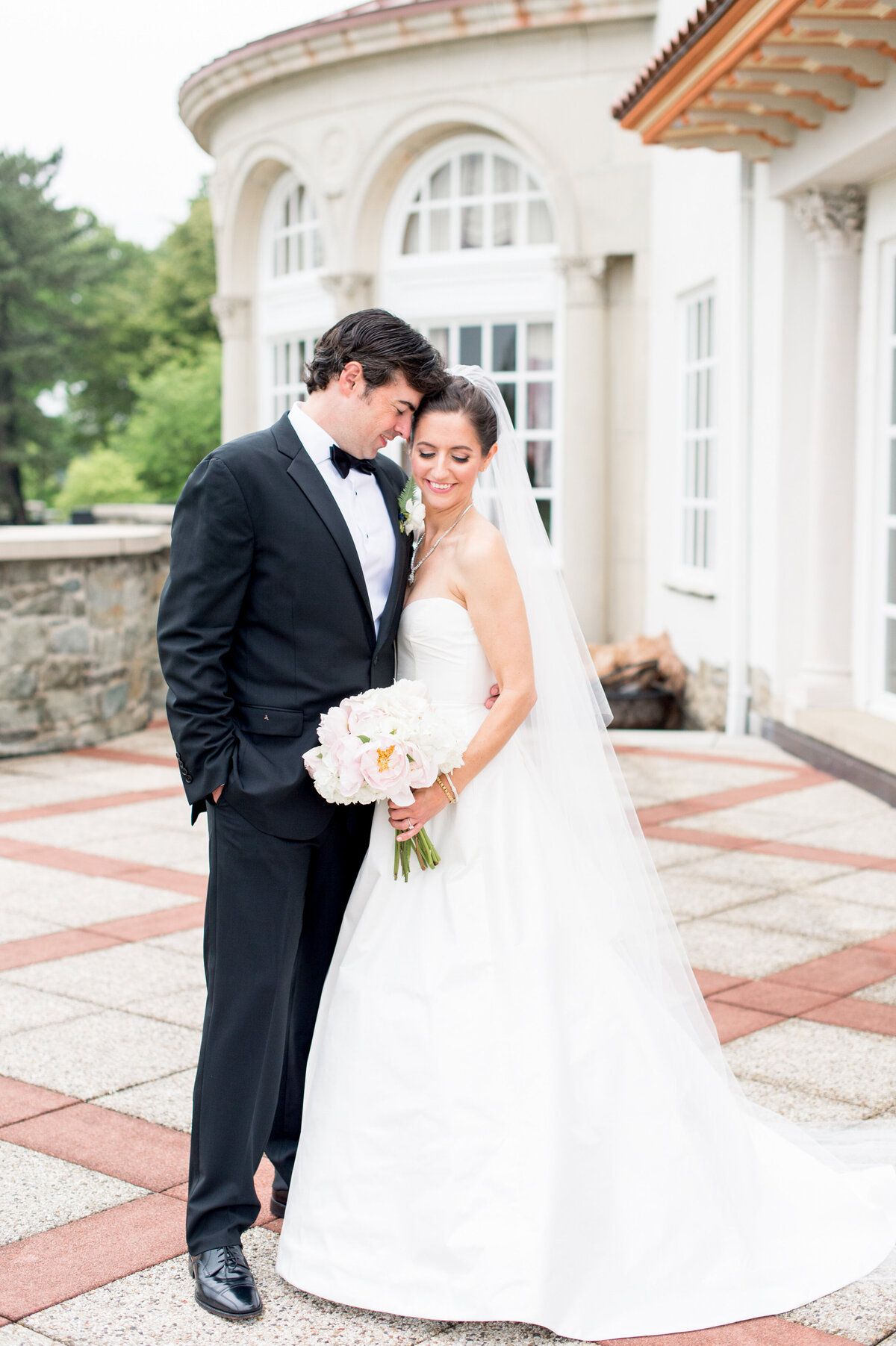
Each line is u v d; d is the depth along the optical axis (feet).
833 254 23.40
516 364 35.35
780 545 25.27
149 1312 7.43
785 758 24.77
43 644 26.25
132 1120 9.96
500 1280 7.25
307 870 8.10
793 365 24.84
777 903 15.55
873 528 23.59
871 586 23.76
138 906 15.78
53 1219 8.47
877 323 22.99
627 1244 7.57
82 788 23.08
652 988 8.85
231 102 39.06
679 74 20.47
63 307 133.49
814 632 24.53
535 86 33.22
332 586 7.86
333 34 34.32
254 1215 7.86
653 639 31.48
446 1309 7.28
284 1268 7.77
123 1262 7.96
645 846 8.99
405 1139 7.63
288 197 39.81
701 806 20.85
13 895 16.28
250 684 7.94
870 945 13.99
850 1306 7.61
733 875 16.81
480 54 33.60
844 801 21.07
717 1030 11.61
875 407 23.25
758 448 26.27
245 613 7.91
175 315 136.46
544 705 8.83
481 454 8.20
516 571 8.82
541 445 35.29
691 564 31.17
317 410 8.04
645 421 33.94
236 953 7.82
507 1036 7.76
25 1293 7.60
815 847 18.20
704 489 29.91
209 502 7.62
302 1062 8.70
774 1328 7.38
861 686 24.23
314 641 7.91
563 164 33.27
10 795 22.48
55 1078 10.72
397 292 36.24
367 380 7.82
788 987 12.72
